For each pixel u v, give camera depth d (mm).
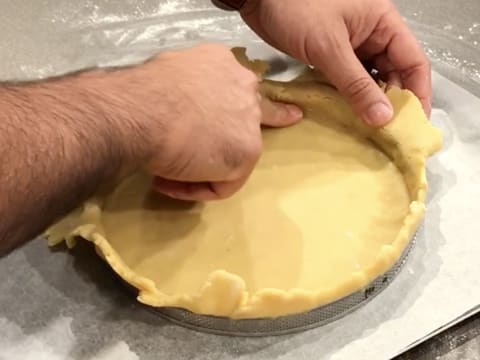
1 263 728
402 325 677
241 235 708
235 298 612
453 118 876
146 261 684
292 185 761
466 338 682
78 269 724
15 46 1008
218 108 644
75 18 1052
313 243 702
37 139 551
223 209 734
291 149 799
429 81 853
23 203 544
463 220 770
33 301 697
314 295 627
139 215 725
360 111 773
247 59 887
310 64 837
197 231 711
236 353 657
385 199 743
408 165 748
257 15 878
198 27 1046
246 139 655
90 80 621
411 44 840
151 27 1045
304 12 811
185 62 670
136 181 755
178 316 669
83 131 568
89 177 572
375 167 777
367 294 686
